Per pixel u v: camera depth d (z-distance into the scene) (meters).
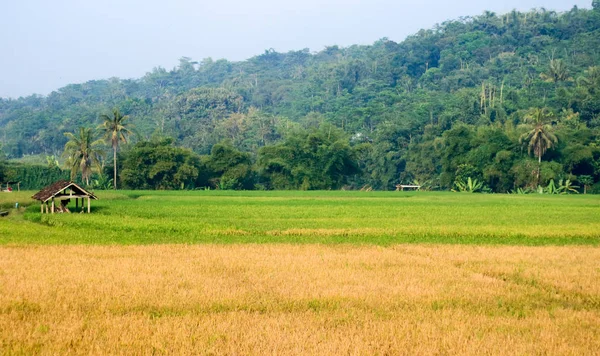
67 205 64.81
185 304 19.84
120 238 37.62
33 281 22.80
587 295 22.31
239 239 38.06
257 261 28.28
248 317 18.33
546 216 53.00
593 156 111.62
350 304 20.30
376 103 189.75
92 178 120.38
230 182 113.88
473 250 32.97
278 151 114.62
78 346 15.48
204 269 25.98
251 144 166.38
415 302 20.73
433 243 36.62
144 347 15.38
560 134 111.06
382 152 144.62
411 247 33.97
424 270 26.45
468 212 56.75
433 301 20.91
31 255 29.64
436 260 29.50
